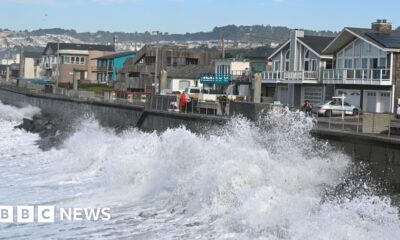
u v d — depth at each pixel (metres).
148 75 85.44
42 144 40.94
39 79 125.81
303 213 15.16
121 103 49.12
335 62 54.62
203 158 20.62
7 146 40.62
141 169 22.33
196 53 92.25
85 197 21.02
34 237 15.82
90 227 16.67
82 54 125.38
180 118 35.84
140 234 15.68
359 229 13.62
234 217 15.98
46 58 135.38
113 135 38.25
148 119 41.34
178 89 80.62
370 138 20.22
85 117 53.56
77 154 31.41
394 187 18.91
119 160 23.97
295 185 18.97
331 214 14.80
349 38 52.03
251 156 19.64
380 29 50.78
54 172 27.67
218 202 17.38
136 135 35.72
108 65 112.12
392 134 23.41
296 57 59.25
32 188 23.27
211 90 68.44
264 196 16.41
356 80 49.47
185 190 19.03
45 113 67.94
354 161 21.14
